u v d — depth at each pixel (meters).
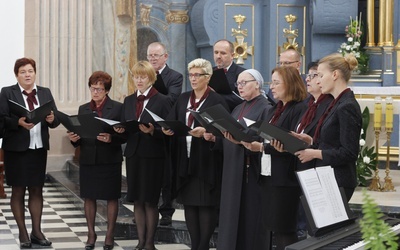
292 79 5.75
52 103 7.38
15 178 7.56
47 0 13.20
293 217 5.53
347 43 13.72
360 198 8.71
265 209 5.67
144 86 7.33
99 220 8.95
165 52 8.46
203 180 6.67
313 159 5.33
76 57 13.45
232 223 6.15
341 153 5.02
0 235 8.45
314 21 13.64
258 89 6.41
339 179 5.09
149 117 7.23
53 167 13.09
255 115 6.29
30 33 13.16
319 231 3.66
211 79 7.25
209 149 6.66
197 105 6.79
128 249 7.66
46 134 7.64
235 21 14.06
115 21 13.76
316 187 3.79
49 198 11.11
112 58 13.75
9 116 7.49
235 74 8.22
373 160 9.52
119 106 7.71
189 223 6.84
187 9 14.38
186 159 6.74
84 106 7.72
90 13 13.52
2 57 13.02
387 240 2.39
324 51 13.95
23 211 7.73
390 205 8.19
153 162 7.22
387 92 11.79
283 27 14.19
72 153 13.29
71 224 9.17
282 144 5.19
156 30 14.28
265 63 14.23
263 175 5.71
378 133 9.51
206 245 6.78
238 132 5.63
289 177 5.48
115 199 7.63
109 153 7.48
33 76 7.64
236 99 7.21
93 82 7.60
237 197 6.14
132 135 7.29
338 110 5.11
